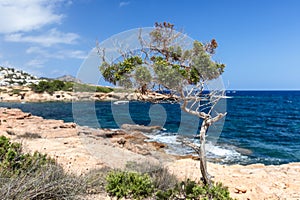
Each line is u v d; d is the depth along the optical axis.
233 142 15.74
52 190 4.09
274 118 32.25
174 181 5.23
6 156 4.91
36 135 12.16
